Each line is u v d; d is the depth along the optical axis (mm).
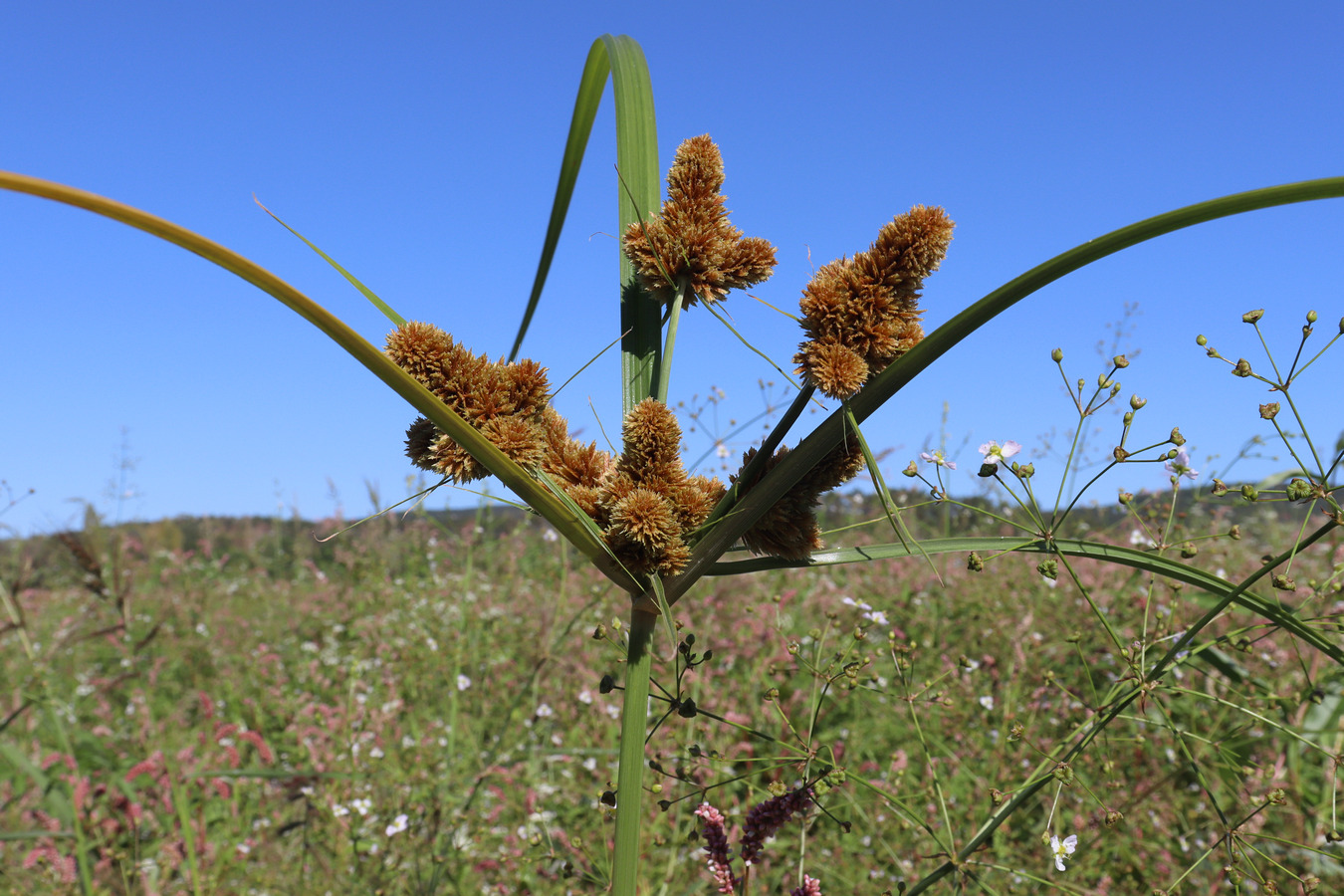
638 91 252
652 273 219
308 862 378
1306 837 328
